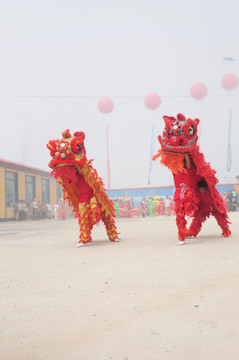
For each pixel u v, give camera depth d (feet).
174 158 24.61
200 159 25.57
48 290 13.25
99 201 27.61
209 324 8.75
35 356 7.56
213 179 26.45
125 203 114.93
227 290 11.75
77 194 27.55
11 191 119.03
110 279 14.44
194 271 15.02
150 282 13.48
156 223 56.65
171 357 7.16
